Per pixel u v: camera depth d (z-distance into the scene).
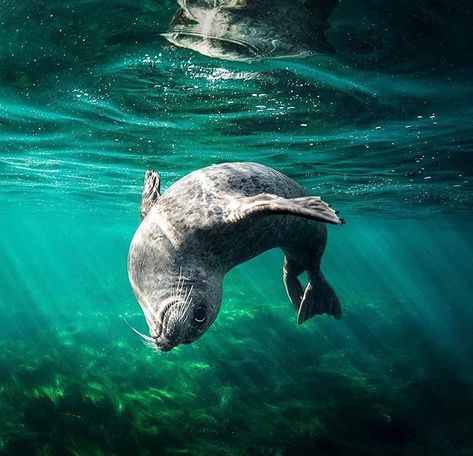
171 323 3.41
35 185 20.42
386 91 7.84
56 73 7.62
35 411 10.66
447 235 46.28
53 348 17.20
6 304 29.22
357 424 10.73
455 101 8.08
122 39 6.37
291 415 11.18
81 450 9.25
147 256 3.72
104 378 13.43
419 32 5.79
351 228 40.62
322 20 5.59
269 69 7.24
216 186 3.91
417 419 11.20
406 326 24.06
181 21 5.77
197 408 11.55
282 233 4.20
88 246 91.38
